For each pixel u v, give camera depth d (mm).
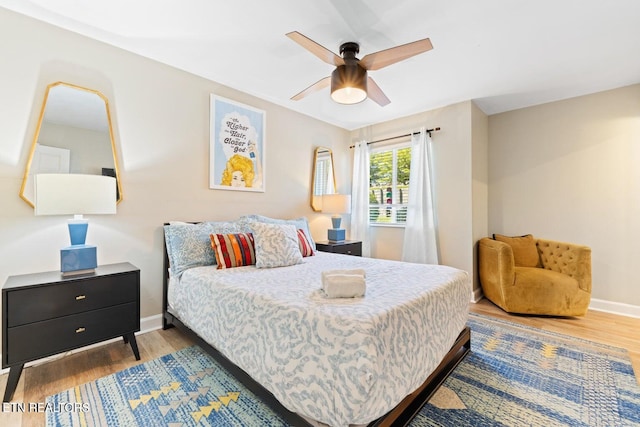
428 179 3736
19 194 1941
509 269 2996
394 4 1836
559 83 3018
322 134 4258
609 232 3162
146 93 2506
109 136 2307
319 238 4211
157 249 2574
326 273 1690
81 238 2027
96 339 1899
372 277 1952
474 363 2006
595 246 3240
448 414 1488
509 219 3818
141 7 1878
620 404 1570
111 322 1963
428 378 1600
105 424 1402
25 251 1959
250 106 3271
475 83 3006
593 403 1578
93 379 1785
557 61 2568
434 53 2426
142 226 2484
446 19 1982
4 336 1583
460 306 1946
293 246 2535
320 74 2836
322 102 3572
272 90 3209
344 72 2131
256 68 2715
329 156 4363
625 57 2496
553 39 2230
